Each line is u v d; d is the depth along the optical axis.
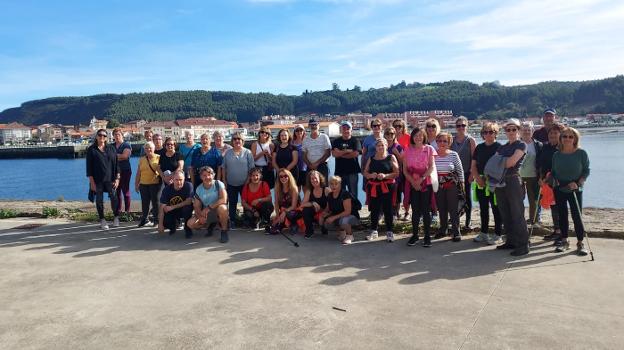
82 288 4.63
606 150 47.44
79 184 34.69
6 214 8.97
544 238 6.09
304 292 4.36
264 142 7.88
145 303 4.18
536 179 6.46
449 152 6.20
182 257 5.75
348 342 3.30
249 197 7.42
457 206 6.17
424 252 5.71
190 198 6.95
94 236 7.08
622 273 4.61
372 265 5.20
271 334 3.46
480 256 5.44
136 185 7.82
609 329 3.40
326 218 6.61
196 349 3.25
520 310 3.78
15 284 4.80
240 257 5.68
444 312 3.79
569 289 4.22
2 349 3.32
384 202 6.28
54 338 3.49
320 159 7.65
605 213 7.33
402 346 3.21
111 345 3.35
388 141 7.24
